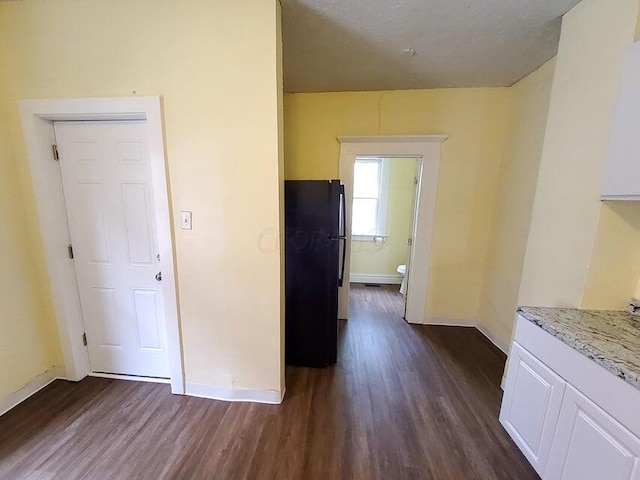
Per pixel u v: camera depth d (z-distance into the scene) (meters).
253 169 1.66
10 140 1.81
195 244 1.78
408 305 3.26
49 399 1.93
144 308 2.06
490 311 2.89
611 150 1.34
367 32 1.87
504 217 2.71
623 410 1.00
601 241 1.46
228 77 1.58
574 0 1.53
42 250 1.97
